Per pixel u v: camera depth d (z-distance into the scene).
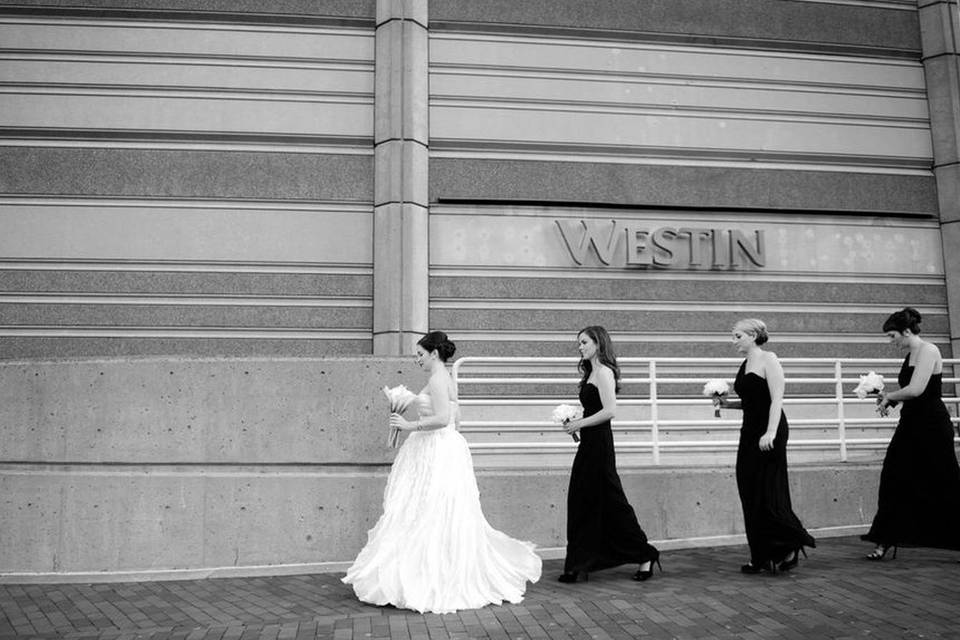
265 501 6.96
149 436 6.97
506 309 10.70
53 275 10.30
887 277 11.66
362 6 11.01
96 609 5.61
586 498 5.96
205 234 10.49
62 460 6.96
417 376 7.17
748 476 6.09
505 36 11.20
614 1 11.45
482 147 10.96
